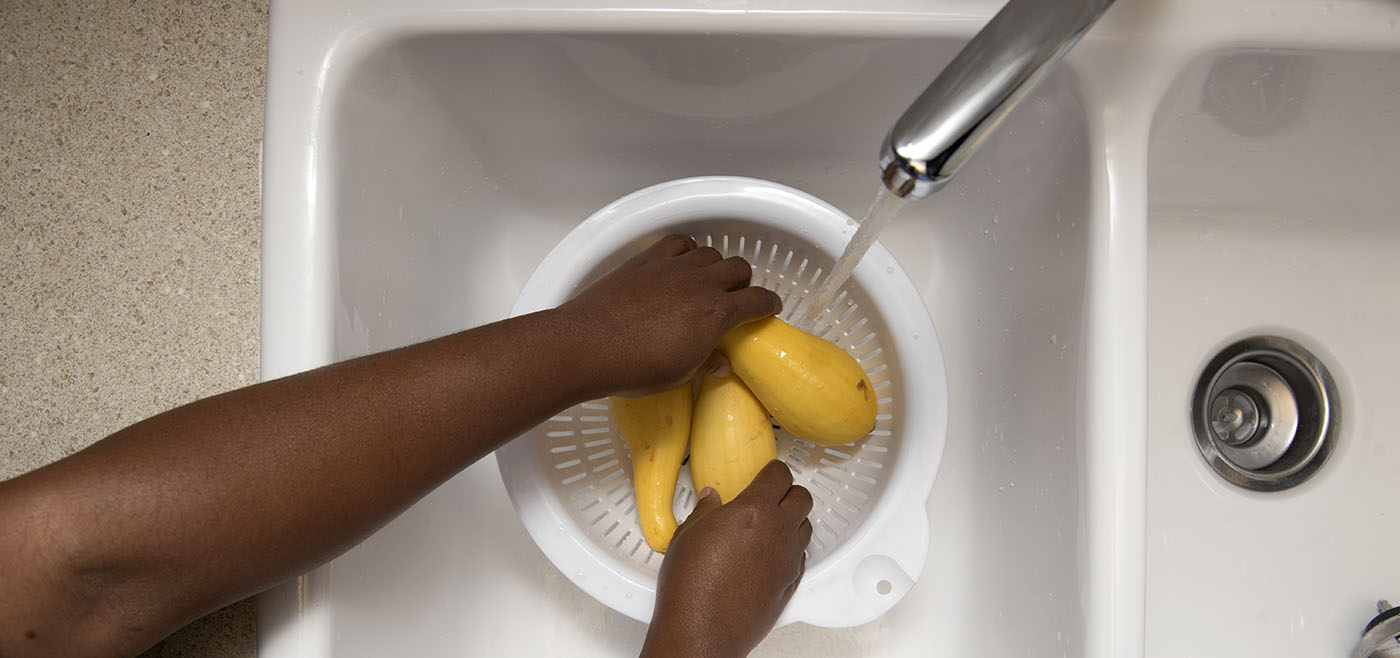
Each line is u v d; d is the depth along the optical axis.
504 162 0.58
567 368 0.44
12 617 0.33
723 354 0.53
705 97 0.53
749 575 0.47
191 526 0.35
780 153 0.58
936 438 0.51
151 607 0.36
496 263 0.60
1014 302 0.55
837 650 0.57
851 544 0.51
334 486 0.38
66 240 0.46
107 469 0.35
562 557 0.51
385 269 0.51
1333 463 0.59
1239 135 0.53
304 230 0.45
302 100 0.46
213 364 0.45
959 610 0.57
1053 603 0.49
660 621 0.46
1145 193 0.47
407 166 0.52
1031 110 0.50
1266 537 0.58
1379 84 0.49
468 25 0.47
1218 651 0.57
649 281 0.48
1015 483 0.54
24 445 0.45
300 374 0.40
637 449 0.54
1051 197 0.51
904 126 0.32
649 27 0.47
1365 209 0.59
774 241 0.56
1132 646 0.45
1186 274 0.61
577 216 0.61
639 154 0.58
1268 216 0.60
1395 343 0.60
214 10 0.47
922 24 0.46
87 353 0.46
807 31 0.47
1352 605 0.57
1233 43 0.46
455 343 0.42
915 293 0.52
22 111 0.47
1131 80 0.46
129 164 0.47
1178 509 0.58
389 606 0.49
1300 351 0.61
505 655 0.56
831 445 0.55
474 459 0.41
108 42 0.47
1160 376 0.60
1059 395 0.50
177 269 0.46
